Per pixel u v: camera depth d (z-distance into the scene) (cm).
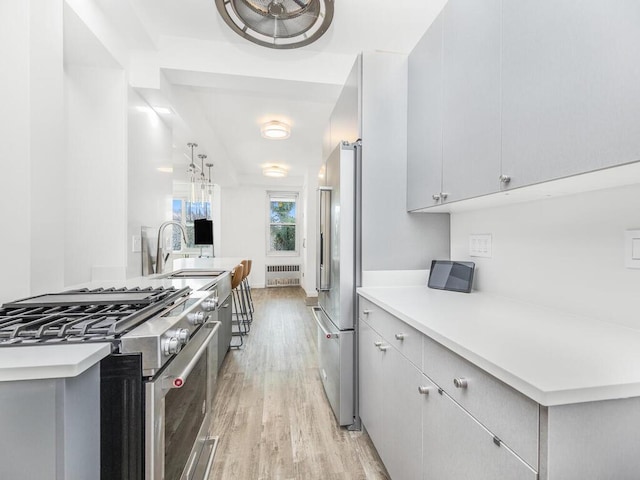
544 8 96
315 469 160
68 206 199
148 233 250
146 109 247
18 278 123
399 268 197
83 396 78
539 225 138
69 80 201
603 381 65
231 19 173
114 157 208
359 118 193
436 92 161
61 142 142
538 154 98
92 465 82
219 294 261
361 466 162
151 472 87
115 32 196
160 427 91
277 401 229
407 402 125
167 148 294
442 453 100
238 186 780
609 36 77
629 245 103
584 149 83
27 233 124
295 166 641
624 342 90
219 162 543
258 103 329
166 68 225
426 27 212
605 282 110
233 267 343
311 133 427
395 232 196
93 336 86
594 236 114
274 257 802
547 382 65
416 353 118
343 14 198
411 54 192
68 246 197
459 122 140
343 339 194
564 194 124
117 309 109
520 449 69
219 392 243
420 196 177
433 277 192
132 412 86
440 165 157
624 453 67
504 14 112
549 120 94
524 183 104
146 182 247
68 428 72
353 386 195
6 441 70
